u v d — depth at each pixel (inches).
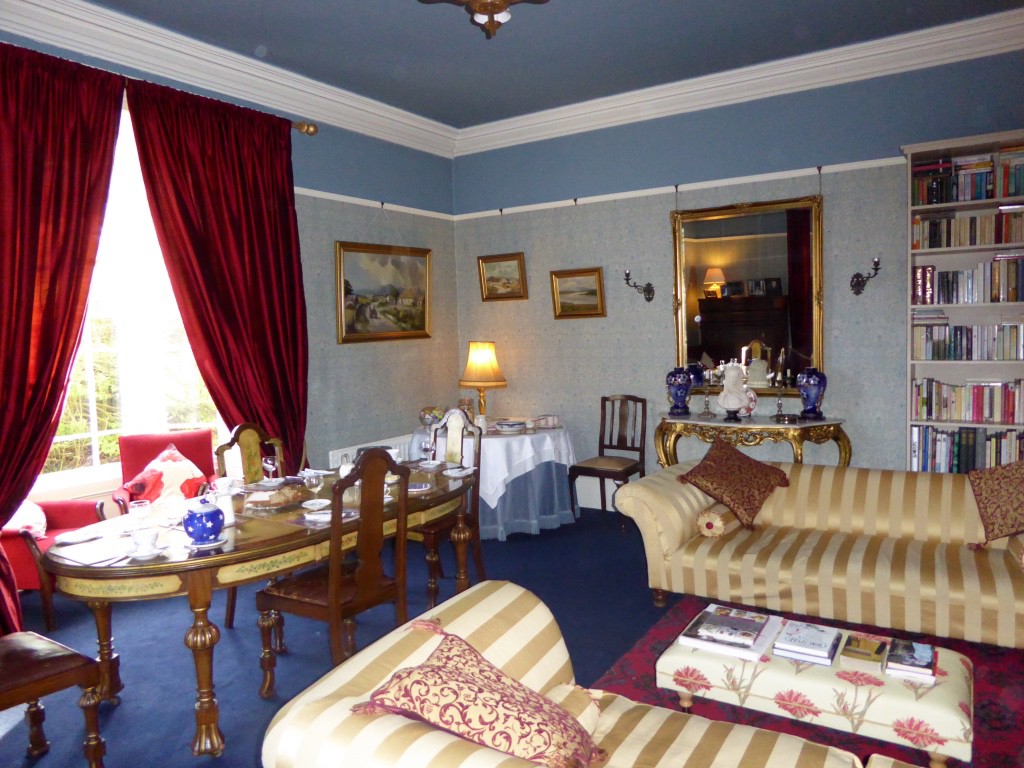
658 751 69.3
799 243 190.7
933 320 170.7
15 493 132.6
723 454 152.1
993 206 166.2
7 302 128.9
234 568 99.7
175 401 189.9
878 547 130.5
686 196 206.5
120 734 105.5
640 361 217.3
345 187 204.4
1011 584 112.9
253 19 150.0
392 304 219.0
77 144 137.6
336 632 106.9
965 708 80.2
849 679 86.0
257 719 108.7
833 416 190.7
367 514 109.8
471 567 173.0
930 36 169.2
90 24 141.8
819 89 186.9
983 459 166.4
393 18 151.6
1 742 105.3
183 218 156.0
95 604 112.5
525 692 64.1
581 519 214.8
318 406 197.0
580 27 159.3
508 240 236.5
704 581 133.6
